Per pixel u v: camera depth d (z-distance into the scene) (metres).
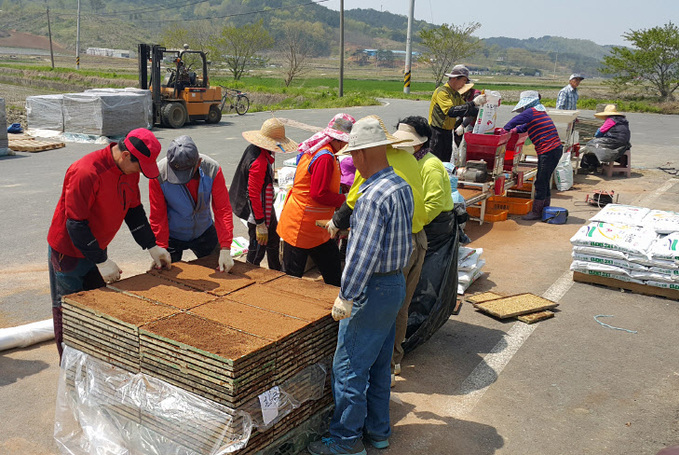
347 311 3.09
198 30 65.19
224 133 19.59
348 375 3.26
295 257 4.82
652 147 16.59
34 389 4.11
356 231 3.01
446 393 4.16
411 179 3.99
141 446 3.26
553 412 3.95
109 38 197.75
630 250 5.92
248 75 69.88
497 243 7.69
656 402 4.07
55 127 17.77
